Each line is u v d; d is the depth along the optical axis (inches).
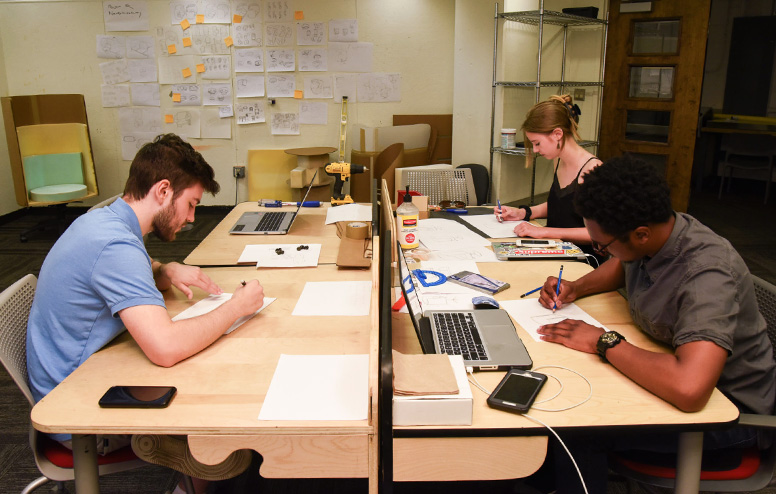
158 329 51.4
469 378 51.0
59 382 54.2
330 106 201.5
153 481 80.9
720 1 257.9
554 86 172.1
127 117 204.8
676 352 48.4
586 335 55.8
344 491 77.7
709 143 258.8
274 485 78.8
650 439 54.7
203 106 202.7
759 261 165.3
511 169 172.9
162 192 58.3
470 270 77.9
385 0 193.0
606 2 177.2
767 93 253.4
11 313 58.6
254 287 61.3
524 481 70.8
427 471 45.2
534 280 74.4
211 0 193.3
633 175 48.3
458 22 168.2
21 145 179.8
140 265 53.1
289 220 98.7
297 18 194.1
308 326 59.8
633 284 58.0
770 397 53.9
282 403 46.0
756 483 53.4
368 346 55.4
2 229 199.8
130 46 199.0
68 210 217.3
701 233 50.8
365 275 75.4
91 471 50.0
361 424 43.6
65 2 196.7
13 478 80.0
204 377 50.1
